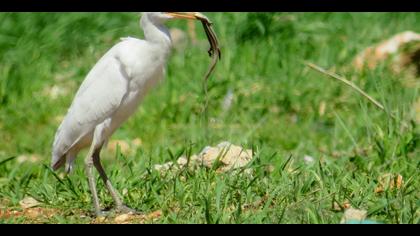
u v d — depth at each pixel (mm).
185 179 10703
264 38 18484
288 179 10375
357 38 18312
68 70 17562
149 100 15844
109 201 10438
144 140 14312
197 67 17047
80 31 18625
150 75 10227
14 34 18562
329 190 10039
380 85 14453
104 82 10141
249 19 18828
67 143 10328
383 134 12336
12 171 12078
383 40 18281
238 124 14914
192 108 15477
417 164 11133
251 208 9641
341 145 13508
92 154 10125
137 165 11484
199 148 13023
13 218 9672
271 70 17141
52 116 15867
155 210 9945
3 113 16016
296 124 14922
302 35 18438
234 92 15859
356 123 14336
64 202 10430
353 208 9312
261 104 15625
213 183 10359
